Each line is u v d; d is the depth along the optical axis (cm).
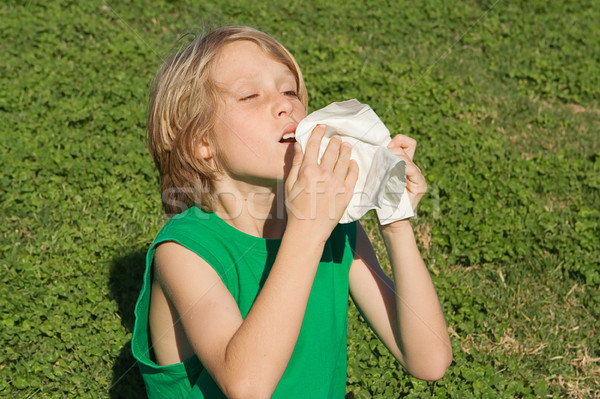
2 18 797
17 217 493
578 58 847
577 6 982
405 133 639
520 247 500
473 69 806
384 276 269
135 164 553
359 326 415
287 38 832
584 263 490
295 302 202
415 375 257
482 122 695
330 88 705
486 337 426
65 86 668
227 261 234
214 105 230
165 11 864
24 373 373
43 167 540
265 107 229
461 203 544
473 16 929
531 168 609
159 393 250
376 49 838
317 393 240
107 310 418
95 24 811
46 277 435
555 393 388
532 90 773
